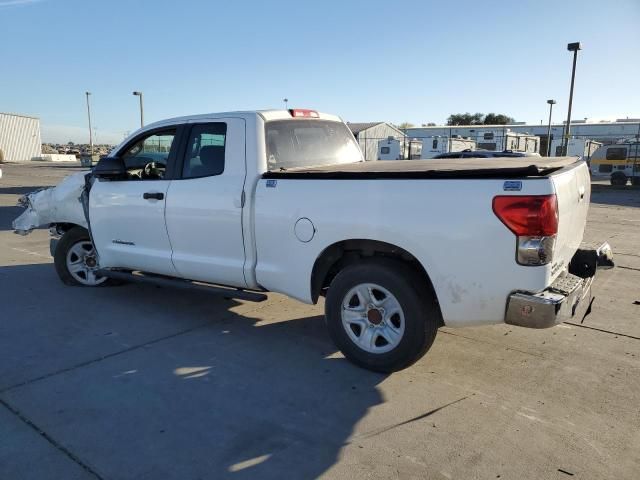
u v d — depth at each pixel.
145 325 5.01
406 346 3.74
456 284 3.46
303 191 4.05
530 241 3.21
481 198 3.32
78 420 3.28
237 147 4.54
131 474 2.76
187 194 4.77
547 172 3.35
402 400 3.55
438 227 3.46
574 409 3.43
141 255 5.25
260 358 4.25
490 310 3.42
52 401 3.52
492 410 3.42
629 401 3.54
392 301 3.80
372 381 3.83
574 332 4.85
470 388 3.72
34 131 66.12
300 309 5.52
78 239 6.24
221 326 5.00
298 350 4.42
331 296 4.05
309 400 3.55
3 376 3.90
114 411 3.40
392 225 3.63
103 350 4.40
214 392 3.66
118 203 5.35
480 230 3.33
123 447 3.00
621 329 4.93
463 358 4.24
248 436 3.12
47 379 3.85
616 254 8.68
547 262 3.23
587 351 4.40
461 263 3.42
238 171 4.49
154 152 5.26
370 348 3.94
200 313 5.38
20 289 6.23
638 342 4.61
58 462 2.86
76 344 4.53
